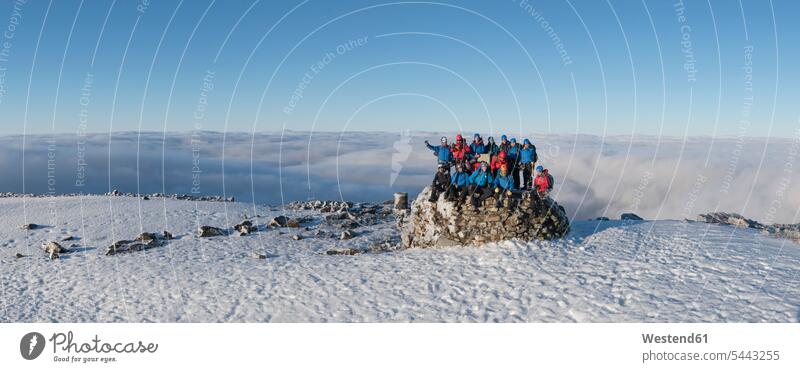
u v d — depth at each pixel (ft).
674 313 37.93
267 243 70.13
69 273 57.11
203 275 54.60
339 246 68.28
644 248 54.19
